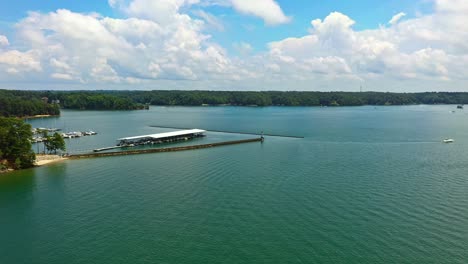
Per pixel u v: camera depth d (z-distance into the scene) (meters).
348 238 62.12
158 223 68.44
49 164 119.00
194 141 175.25
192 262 55.38
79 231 65.50
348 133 197.88
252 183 92.81
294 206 76.25
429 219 69.25
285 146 154.62
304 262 55.09
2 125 114.38
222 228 66.25
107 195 84.19
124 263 55.28
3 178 100.62
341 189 87.25
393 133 196.25
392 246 59.34
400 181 94.12
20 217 71.94
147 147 155.12
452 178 96.94
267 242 61.09
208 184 92.31
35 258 56.97
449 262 54.72
